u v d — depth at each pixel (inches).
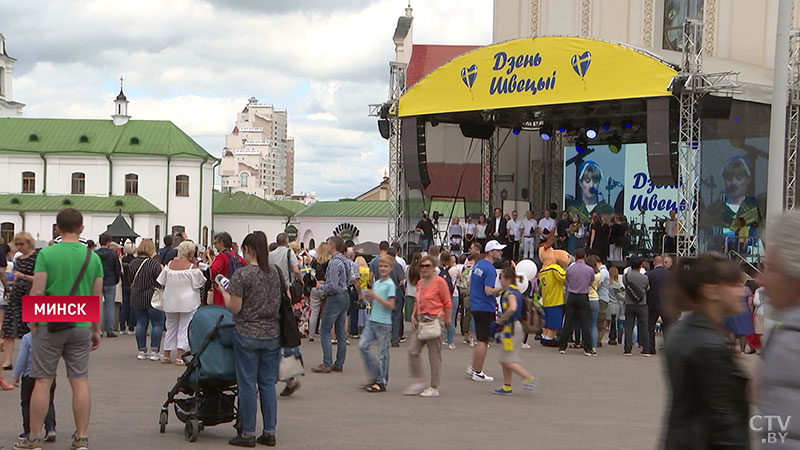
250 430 345.4
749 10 1215.6
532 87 928.3
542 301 758.5
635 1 1274.6
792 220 147.6
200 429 361.7
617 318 796.6
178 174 3125.0
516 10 1378.0
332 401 458.3
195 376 356.5
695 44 835.4
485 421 408.5
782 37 553.6
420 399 469.7
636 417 426.9
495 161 1299.2
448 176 1259.2
